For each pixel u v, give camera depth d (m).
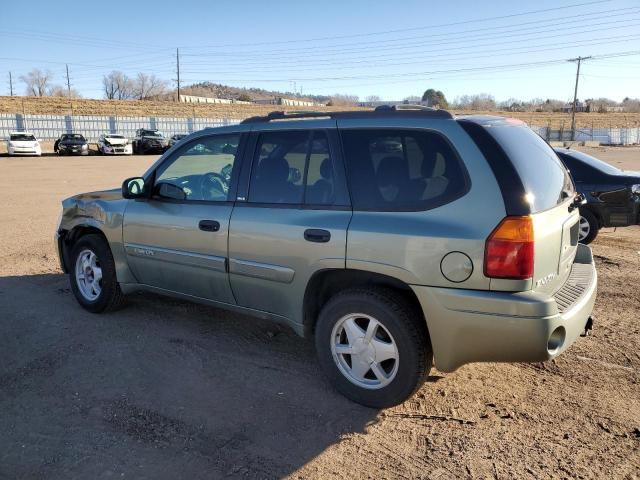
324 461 3.02
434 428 3.33
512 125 3.65
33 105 60.78
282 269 3.80
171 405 3.60
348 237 3.46
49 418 3.44
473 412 3.51
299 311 3.83
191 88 173.12
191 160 4.52
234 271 4.10
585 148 48.09
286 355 4.36
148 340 4.64
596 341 4.63
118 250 4.96
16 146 35.03
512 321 3.02
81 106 64.31
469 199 3.14
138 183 4.81
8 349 4.47
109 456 3.05
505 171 3.11
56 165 28.16
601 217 8.12
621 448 3.12
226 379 3.96
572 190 3.98
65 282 6.37
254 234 3.92
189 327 4.94
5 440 3.20
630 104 121.44
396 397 3.43
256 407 3.58
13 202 13.44
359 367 3.57
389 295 3.39
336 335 3.66
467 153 3.20
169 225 4.49
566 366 4.15
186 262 4.41
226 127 4.36
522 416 3.46
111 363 4.21
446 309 3.16
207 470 2.94
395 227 3.31
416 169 3.37
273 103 122.81
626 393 3.74
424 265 3.20
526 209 3.05
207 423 3.39
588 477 2.87
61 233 5.63
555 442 3.18
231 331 4.85
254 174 4.07
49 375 4.01
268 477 2.89
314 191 3.73
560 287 3.56
